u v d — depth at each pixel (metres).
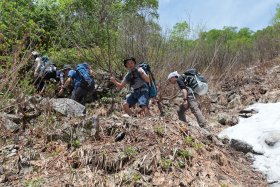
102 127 4.61
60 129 4.61
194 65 8.64
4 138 4.70
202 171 3.98
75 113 5.82
